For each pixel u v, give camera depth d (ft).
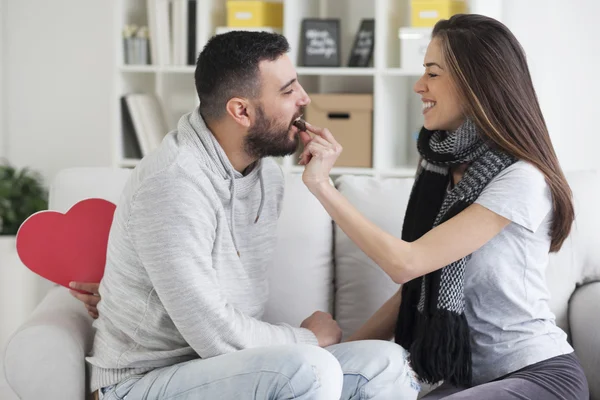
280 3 13.08
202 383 6.21
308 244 8.16
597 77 13.35
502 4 13.50
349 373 6.55
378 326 7.74
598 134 13.44
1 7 15.34
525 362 6.66
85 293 7.52
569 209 6.87
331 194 6.88
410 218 7.69
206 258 6.35
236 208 6.86
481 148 7.06
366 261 8.20
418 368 6.96
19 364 6.85
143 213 6.27
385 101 12.48
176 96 14.07
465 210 6.76
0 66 15.42
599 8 13.23
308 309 8.11
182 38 12.90
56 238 7.60
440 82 7.01
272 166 7.40
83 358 7.00
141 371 6.66
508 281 6.77
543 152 6.83
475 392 6.26
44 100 15.43
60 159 15.47
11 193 13.24
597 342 7.66
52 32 15.29
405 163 13.74
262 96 6.57
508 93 6.76
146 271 6.43
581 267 8.34
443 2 12.02
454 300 6.82
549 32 13.41
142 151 13.04
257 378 6.06
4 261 12.30
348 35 13.80
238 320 6.48
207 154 6.58
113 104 12.89
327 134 7.02
